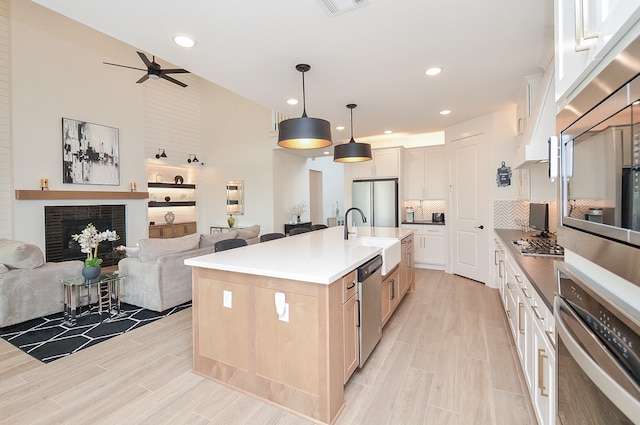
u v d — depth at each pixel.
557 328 1.12
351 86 3.29
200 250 3.97
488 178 4.50
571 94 1.12
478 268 4.75
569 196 1.14
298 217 8.33
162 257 3.58
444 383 2.18
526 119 3.13
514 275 2.54
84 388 2.14
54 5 1.87
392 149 5.97
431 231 5.75
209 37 2.28
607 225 0.85
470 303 3.82
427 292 4.30
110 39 6.14
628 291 0.81
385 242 3.26
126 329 3.13
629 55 0.70
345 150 3.68
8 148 4.94
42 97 5.20
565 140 1.15
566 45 1.10
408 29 2.21
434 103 3.91
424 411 1.89
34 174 5.11
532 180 3.86
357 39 2.34
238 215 7.97
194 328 2.31
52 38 5.32
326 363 1.79
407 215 6.25
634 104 0.69
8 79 4.93
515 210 4.28
